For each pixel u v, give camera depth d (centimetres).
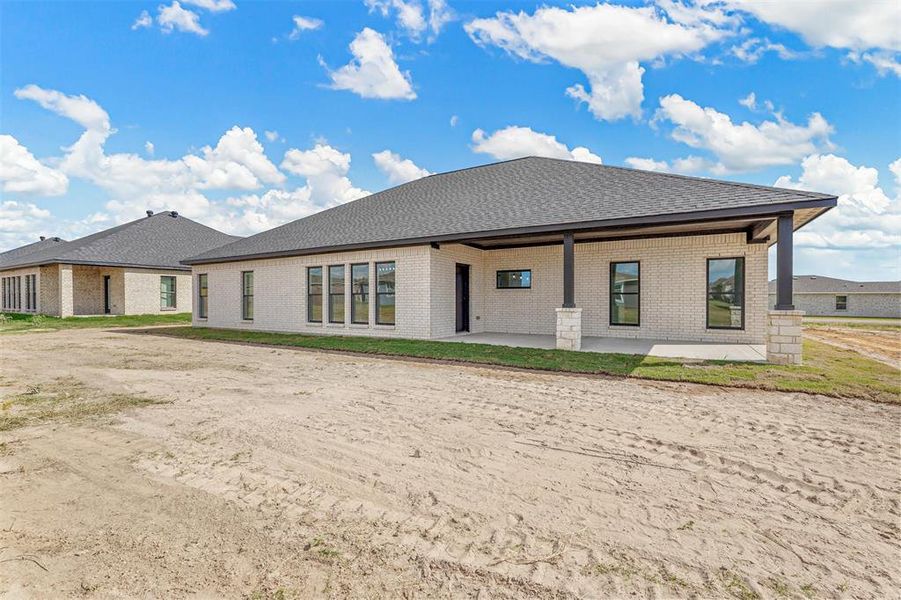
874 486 347
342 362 932
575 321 1016
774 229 1042
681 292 1217
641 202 993
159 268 2353
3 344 1266
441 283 1289
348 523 297
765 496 332
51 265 2347
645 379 729
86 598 223
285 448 435
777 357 833
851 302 4222
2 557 258
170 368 876
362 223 1503
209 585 234
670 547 268
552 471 378
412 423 511
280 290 1559
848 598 222
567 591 228
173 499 331
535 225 1037
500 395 637
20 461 405
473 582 236
